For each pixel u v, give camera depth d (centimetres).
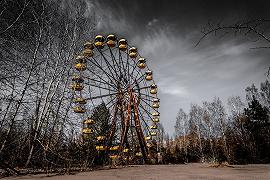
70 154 1448
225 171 1066
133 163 2383
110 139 2105
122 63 2425
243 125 3516
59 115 1439
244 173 946
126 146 2270
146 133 2512
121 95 2370
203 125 4984
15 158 1287
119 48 2350
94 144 1798
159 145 4512
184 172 1052
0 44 1106
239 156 2703
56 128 1425
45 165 1319
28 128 1336
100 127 1969
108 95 2297
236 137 3750
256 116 3391
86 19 1636
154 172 1088
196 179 769
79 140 1633
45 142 1377
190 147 4994
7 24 1095
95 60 2041
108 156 2075
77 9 1598
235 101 4550
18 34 1188
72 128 1491
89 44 1805
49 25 1421
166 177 845
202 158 4269
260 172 973
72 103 1509
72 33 1551
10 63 1155
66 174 1023
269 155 2889
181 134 5550
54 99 1426
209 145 4697
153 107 2588
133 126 2333
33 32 1303
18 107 1172
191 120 5338
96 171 1198
